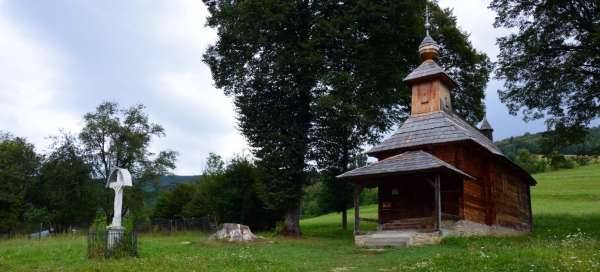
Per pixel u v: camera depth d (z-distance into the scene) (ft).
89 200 191.93
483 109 136.87
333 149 117.70
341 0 111.86
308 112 113.50
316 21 106.52
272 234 107.96
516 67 108.27
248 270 44.62
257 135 110.32
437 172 76.38
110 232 55.26
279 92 112.98
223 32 113.60
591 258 44.45
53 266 49.88
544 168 295.89
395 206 91.40
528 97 109.29
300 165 108.68
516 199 110.01
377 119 122.62
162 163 202.49
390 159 82.74
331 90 108.68
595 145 116.06
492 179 96.12
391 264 52.65
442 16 130.11
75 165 193.16
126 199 188.34
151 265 46.21
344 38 105.70
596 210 136.98
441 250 63.31
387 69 113.91
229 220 129.80
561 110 108.17
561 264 41.86
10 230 162.81
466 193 86.22
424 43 102.94
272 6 104.99
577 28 105.91
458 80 133.90
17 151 185.16
